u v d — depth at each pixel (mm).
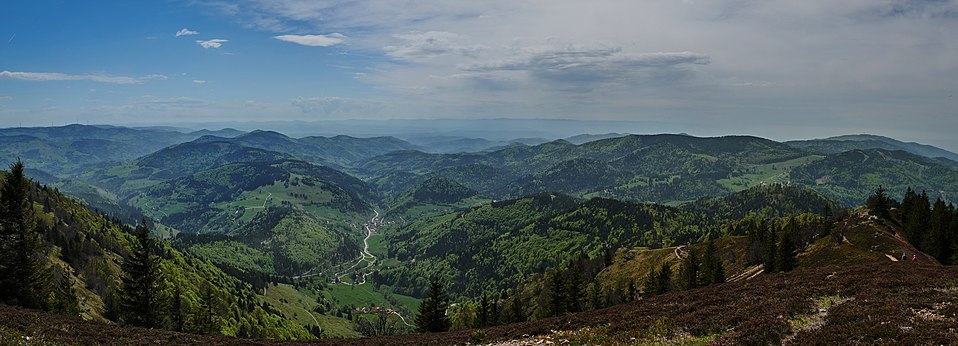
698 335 30328
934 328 23453
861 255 97000
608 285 171250
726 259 148625
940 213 108062
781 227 186625
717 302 40719
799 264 106125
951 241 94375
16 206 62688
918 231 107438
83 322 42188
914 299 32719
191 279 171500
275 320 184250
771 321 28953
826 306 34500
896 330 23484
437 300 90500
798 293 39562
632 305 48062
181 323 85062
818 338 24391
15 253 63000
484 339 39625
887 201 133125
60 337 32656
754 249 133250
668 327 32344
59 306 70562
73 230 162000
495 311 105125
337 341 48812
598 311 46531
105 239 181750
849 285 41969
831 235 115562
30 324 34531
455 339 41375
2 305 44781
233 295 185000
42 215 160500
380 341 46469
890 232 110500
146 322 72312
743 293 43938
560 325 40875
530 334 39219
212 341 42844
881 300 33062
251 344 43875
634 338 31266
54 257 123812
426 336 47469
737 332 27875
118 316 102375
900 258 91000
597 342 31750
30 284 64562
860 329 24406
